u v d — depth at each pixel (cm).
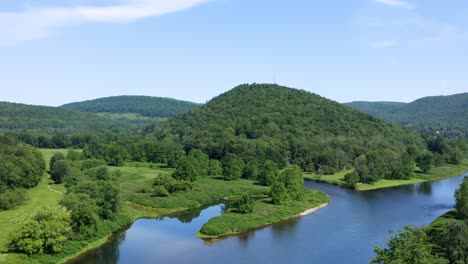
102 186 12244
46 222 9025
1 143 16838
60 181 16912
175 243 10544
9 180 13662
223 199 15712
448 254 7631
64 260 9162
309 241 10612
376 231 11438
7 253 8569
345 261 9238
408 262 5744
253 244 10419
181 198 14862
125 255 9656
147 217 13125
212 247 10219
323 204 14788
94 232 10494
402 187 18538
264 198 15212
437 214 13325
